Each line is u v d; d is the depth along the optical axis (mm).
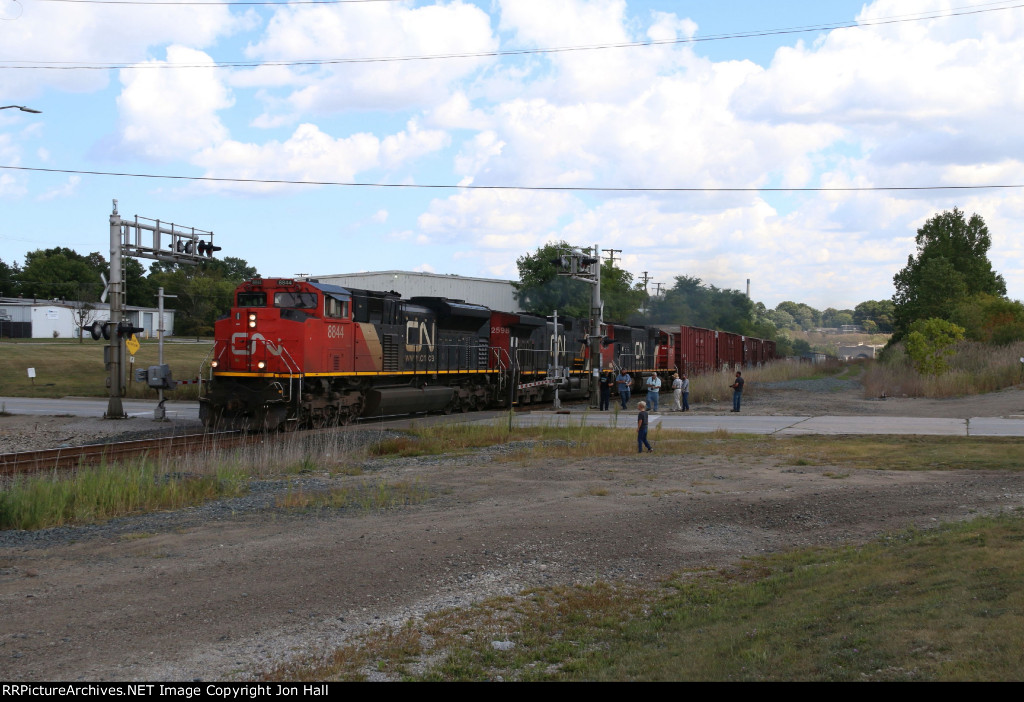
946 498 13492
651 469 17469
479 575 9727
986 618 6203
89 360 58094
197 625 7738
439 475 16719
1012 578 7238
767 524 12383
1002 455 18219
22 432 25703
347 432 23453
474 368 32875
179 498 13617
